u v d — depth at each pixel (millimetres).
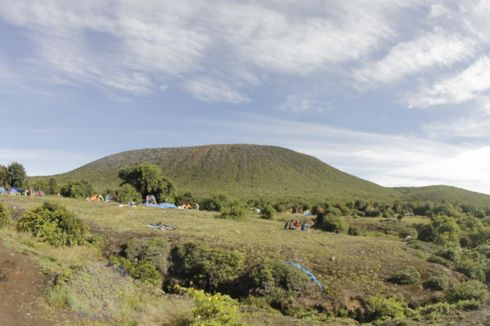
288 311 15711
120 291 12508
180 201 58188
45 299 10133
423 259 25203
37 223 18203
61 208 19938
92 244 20312
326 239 29344
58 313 9680
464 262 24078
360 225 45219
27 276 11102
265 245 23641
